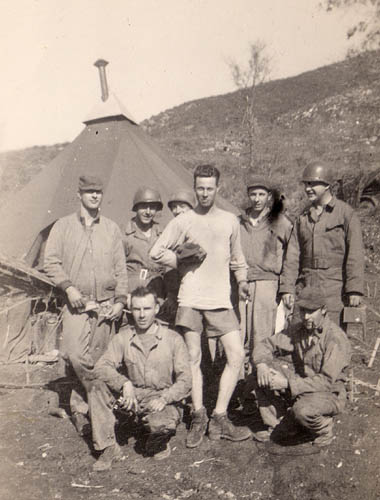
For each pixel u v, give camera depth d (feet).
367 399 15.03
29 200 22.70
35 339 18.21
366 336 20.59
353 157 61.31
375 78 103.81
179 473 11.74
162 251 13.48
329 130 87.30
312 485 11.13
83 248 14.23
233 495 10.95
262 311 15.21
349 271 14.20
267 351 13.15
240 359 13.34
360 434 12.90
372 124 81.92
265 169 60.95
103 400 12.26
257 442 12.87
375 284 28.66
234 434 12.98
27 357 16.74
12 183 44.42
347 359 12.56
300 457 12.09
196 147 91.86
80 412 14.08
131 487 11.26
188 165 74.13
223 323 13.28
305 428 12.28
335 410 12.21
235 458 12.21
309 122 96.17
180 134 111.45
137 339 12.60
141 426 13.52
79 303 13.78
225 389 13.28
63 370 16.66
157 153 25.62
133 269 16.58
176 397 12.29
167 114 135.54
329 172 14.42
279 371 13.06
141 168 23.65
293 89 124.36
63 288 13.87
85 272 14.19
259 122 104.27
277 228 15.51
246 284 14.11
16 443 13.03
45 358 17.88
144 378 12.58
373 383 16.20
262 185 15.16
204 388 15.99
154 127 126.41
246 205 16.34
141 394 12.62
